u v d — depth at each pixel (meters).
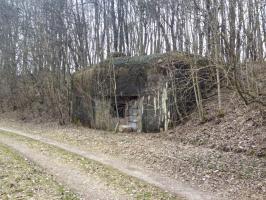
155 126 17.27
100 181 9.25
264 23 15.59
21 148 13.99
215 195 8.12
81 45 28.78
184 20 18.91
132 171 10.41
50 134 18.80
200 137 13.89
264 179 8.94
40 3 29.06
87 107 21.44
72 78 23.48
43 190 8.27
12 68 33.72
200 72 16.50
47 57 26.95
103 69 20.06
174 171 10.30
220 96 15.81
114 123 19.33
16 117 29.50
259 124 12.52
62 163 11.34
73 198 7.76
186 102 16.86
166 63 17.00
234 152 11.67
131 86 18.53
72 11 29.67
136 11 29.52
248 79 13.50
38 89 30.61
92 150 13.84
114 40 31.80
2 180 8.95
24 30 32.03
